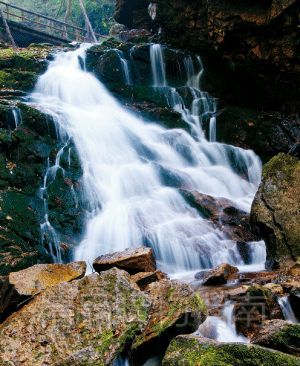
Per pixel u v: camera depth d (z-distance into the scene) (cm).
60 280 492
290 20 896
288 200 669
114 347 361
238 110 1117
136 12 1445
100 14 2739
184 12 1088
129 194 813
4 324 399
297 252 609
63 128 855
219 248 676
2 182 679
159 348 375
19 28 1631
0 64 1070
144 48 1164
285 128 1081
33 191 704
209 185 921
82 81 1100
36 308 402
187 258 657
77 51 1192
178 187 873
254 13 930
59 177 759
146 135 991
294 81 1040
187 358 320
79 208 729
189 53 1161
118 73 1133
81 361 346
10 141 727
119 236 688
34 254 611
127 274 440
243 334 417
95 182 793
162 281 441
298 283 491
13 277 477
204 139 1075
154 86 1144
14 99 945
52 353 357
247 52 1027
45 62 1120
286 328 356
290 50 959
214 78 1159
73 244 664
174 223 727
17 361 348
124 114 1052
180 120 1070
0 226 611
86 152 848
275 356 303
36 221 654
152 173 872
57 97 1045
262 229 663
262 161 1052
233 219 759
